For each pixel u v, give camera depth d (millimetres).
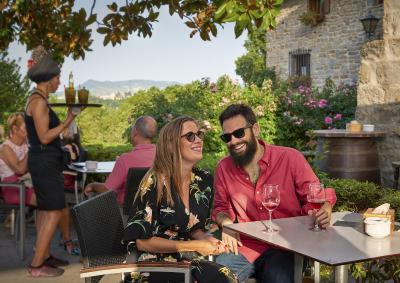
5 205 5059
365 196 4684
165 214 2719
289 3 17234
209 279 2729
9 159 5051
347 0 15148
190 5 4402
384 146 6250
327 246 2377
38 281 4383
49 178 4387
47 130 4309
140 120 4570
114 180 4504
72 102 4281
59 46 5395
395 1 6109
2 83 15859
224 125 3154
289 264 3012
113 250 2844
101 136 16438
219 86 9867
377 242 2443
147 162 4488
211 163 6059
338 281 2410
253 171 3230
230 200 3338
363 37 14727
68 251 5211
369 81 6430
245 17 3391
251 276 3201
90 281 2615
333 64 15727
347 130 6273
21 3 5430
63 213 5133
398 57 6102
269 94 10000
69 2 5691
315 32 16297
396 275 3131
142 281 2678
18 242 5617
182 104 9703
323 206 2908
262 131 9688
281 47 17672
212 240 2693
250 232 2668
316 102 10117
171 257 2742
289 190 3203
